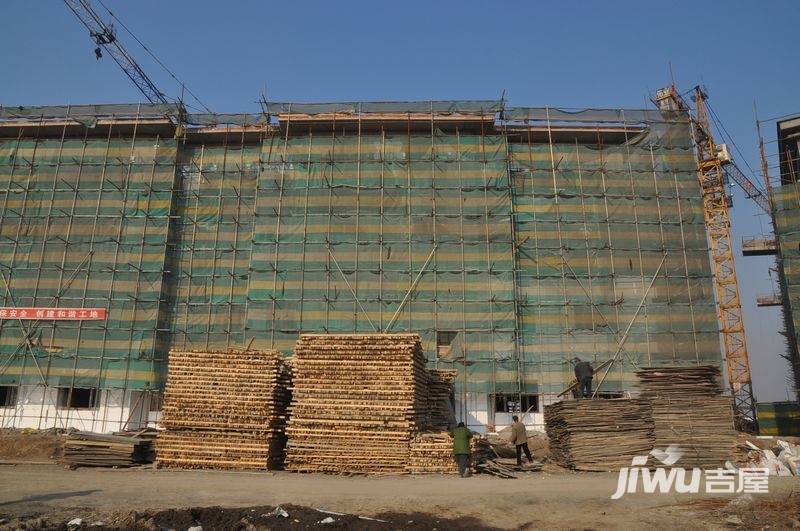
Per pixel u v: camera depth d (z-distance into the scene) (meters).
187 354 20.77
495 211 32.38
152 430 23.52
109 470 19.09
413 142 33.78
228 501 12.97
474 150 33.56
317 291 31.55
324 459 19.19
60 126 35.62
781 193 36.38
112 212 33.78
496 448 25.03
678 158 33.88
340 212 32.69
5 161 34.84
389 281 31.58
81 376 31.38
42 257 33.12
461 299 31.23
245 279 33.31
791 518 11.30
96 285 32.59
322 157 33.62
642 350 30.94
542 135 35.00
